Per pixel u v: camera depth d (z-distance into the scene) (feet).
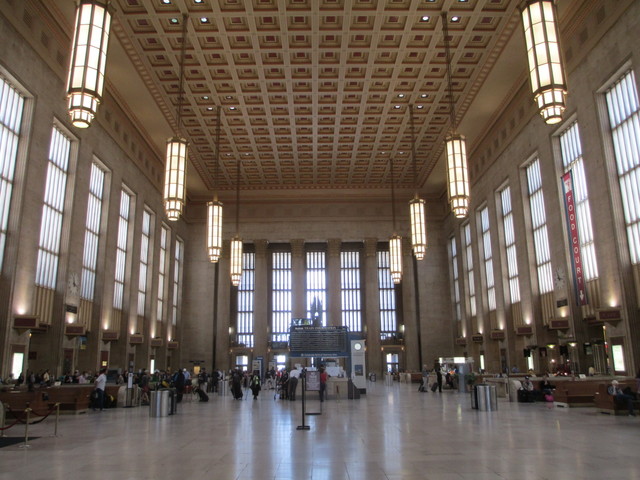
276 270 131.03
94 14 29.71
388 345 121.90
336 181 110.93
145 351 89.04
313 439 27.17
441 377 70.13
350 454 22.40
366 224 117.70
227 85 69.92
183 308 113.70
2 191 48.75
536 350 70.74
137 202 85.51
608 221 51.96
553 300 67.51
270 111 76.79
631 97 49.42
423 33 58.08
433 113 78.28
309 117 79.10
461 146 45.85
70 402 43.96
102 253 72.13
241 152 93.25
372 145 90.63
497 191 84.69
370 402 53.42
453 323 112.47
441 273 116.16
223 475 18.35
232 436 28.76
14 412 32.86
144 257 91.40
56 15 54.54
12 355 48.75
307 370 55.62
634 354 48.19
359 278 130.72
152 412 40.37
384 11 54.13
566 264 61.82
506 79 69.26
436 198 119.03
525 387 50.21
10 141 49.96
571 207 60.59
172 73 66.39
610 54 50.31
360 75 67.15
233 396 67.36
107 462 21.11
